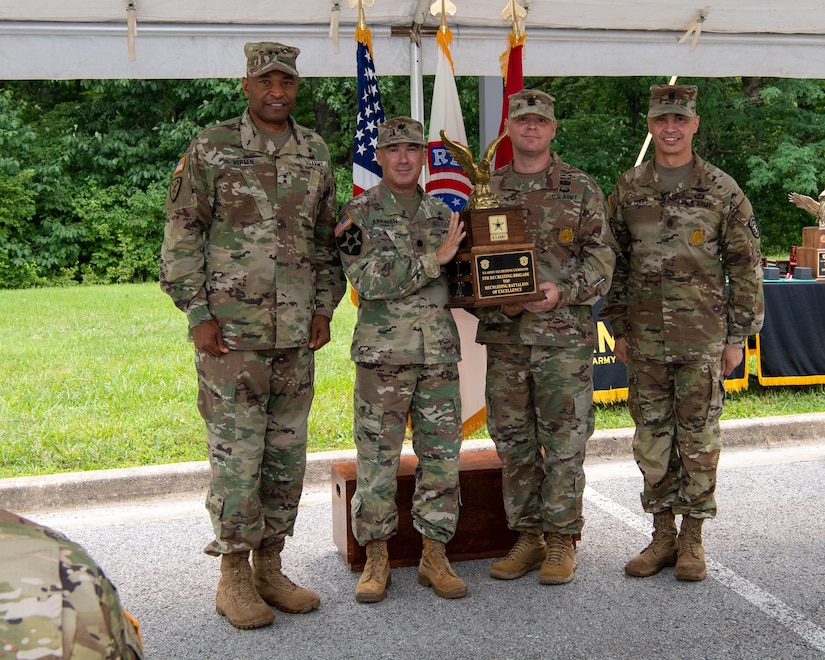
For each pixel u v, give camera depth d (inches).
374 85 173.6
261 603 134.3
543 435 148.6
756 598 140.9
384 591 143.1
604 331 255.0
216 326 131.6
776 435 239.5
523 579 150.6
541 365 144.9
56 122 805.2
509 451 149.9
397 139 137.9
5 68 175.0
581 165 758.5
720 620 132.9
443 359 139.6
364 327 141.3
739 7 193.3
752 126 776.9
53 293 620.4
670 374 151.2
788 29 207.6
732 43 210.5
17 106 792.3
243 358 131.8
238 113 783.1
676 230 147.7
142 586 149.9
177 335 404.2
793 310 267.1
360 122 172.6
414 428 145.3
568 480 147.8
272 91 130.3
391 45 194.2
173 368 322.3
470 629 130.8
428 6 184.5
